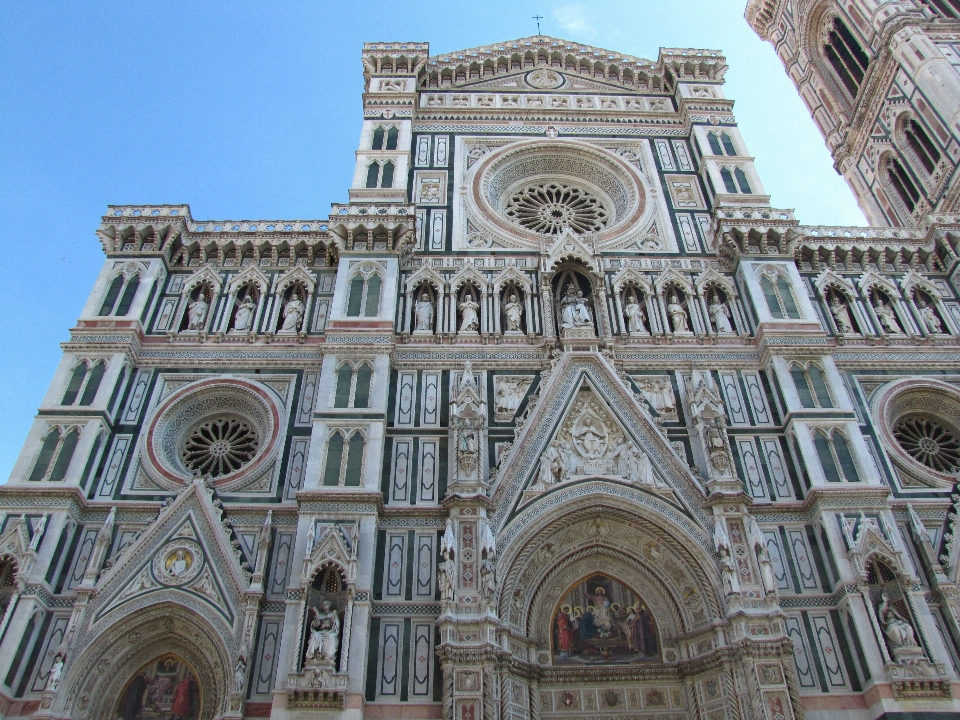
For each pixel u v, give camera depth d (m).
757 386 34.44
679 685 28.03
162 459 31.72
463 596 27.34
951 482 32.00
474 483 29.97
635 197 42.97
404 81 48.34
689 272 39.06
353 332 34.72
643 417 32.59
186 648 27.73
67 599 27.86
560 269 38.78
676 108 48.41
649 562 30.25
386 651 26.88
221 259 38.69
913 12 55.19
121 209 38.88
